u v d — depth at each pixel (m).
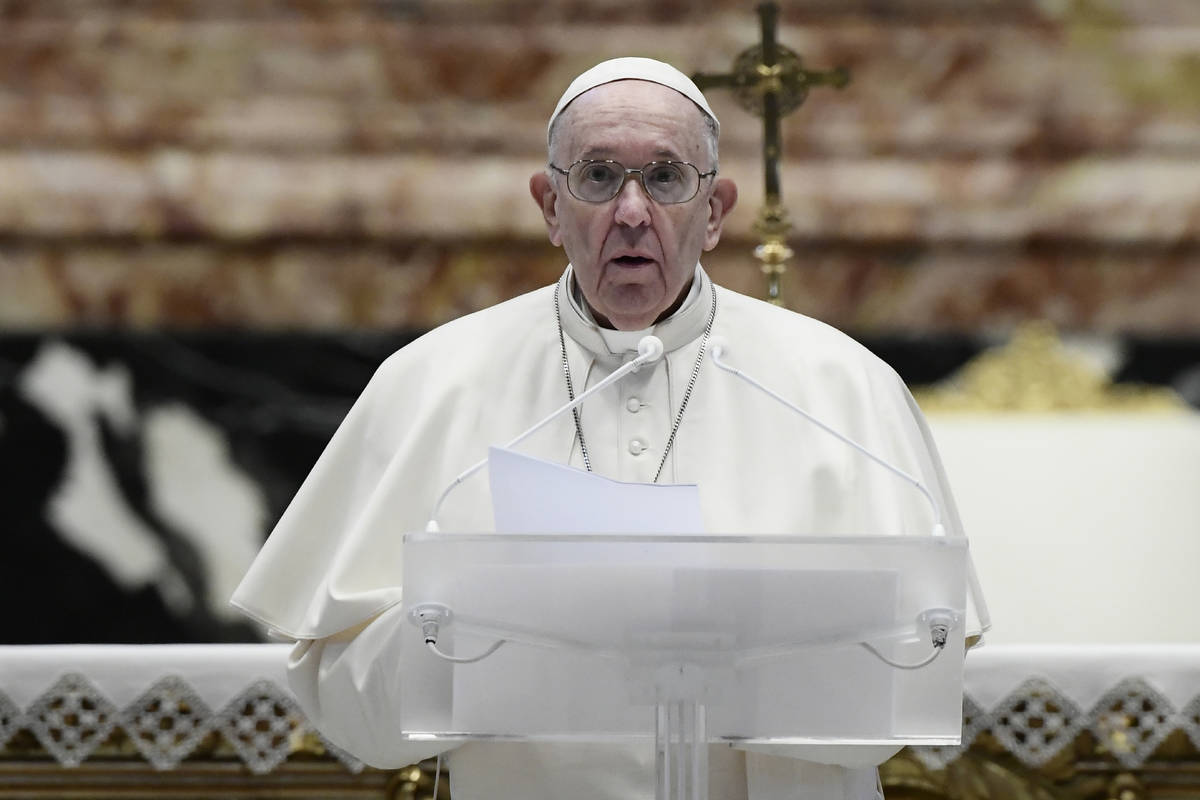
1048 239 27.50
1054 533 22.72
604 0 28.08
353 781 16.12
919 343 27.52
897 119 27.72
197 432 27.36
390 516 13.10
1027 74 27.75
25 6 28.02
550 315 14.13
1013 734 15.43
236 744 15.46
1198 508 22.86
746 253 27.31
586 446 13.48
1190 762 15.73
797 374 13.57
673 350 13.81
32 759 16.00
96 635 26.72
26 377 27.39
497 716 10.78
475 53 28.02
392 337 27.75
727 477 13.21
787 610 10.45
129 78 27.94
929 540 10.45
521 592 10.43
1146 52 27.73
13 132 27.80
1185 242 27.45
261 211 27.64
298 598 13.59
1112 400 25.53
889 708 10.77
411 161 27.86
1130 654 15.21
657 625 10.46
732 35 27.89
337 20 28.09
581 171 12.73
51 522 27.03
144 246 27.67
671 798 10.64
